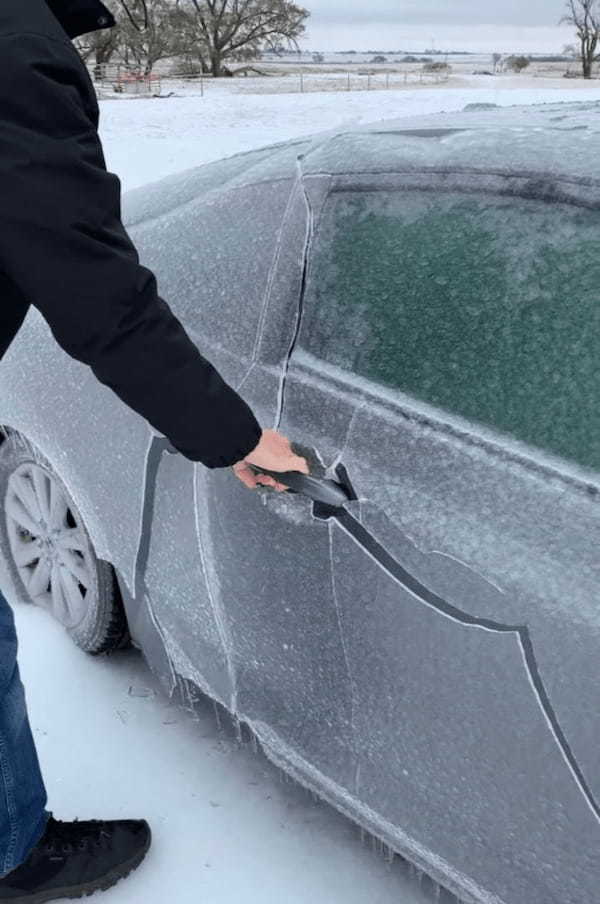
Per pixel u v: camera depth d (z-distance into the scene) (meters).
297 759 1.96
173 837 2.16
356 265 1.83
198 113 20.48
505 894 1.57
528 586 1.43
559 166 1.60
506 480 1.50
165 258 2.21
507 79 52.28
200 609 2.09
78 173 1.31
